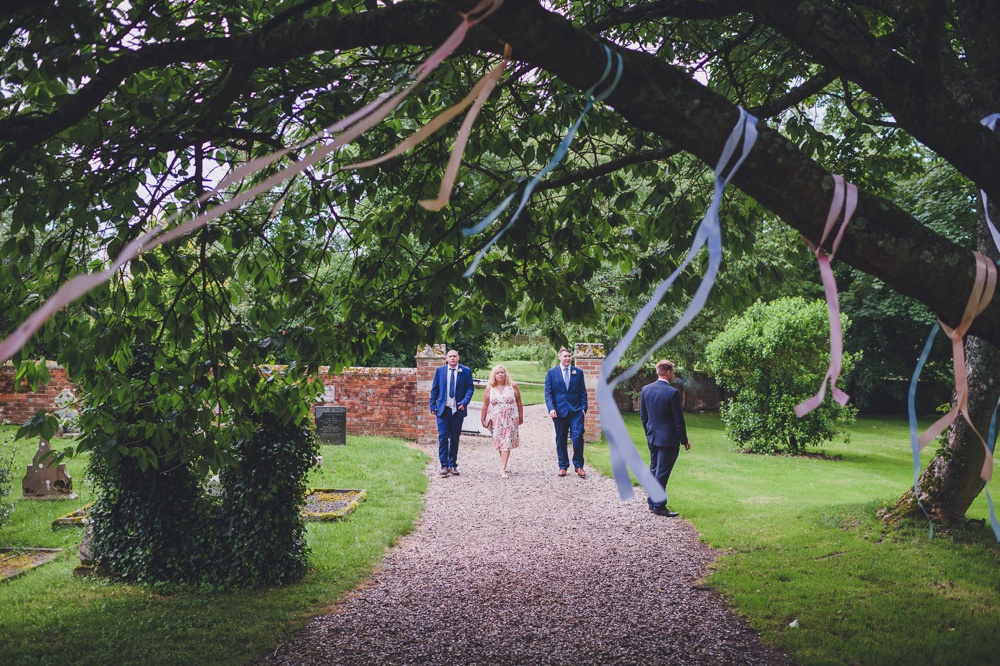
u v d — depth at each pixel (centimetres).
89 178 321
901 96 145
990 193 154
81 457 1098
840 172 575
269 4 328
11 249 331
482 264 382
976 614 504
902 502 718
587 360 1488
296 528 611
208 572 586
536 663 464
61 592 566
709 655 472
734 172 115
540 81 416
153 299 378
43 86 295
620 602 571
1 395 1502
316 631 509
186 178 358
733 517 818
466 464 1207
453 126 380
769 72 482
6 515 750
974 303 124
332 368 407
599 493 971
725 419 1462
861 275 1928
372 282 423
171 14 288
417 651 480
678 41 443
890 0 216
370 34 162
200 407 364
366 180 392
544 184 314
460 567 657
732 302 446
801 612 525
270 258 416
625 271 463
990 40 205
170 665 439
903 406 2734
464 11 110
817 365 1362
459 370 1098
